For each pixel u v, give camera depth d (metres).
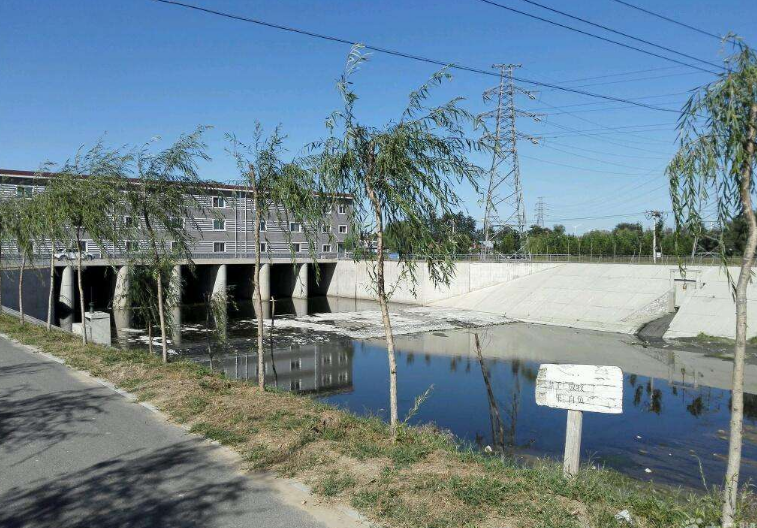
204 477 7.18
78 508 6.35
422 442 8.48
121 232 15.46
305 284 62.59
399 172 8.09
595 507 6.14
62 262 44.62
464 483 6.70
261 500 6.49
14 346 17.36
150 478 7.15
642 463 14.15
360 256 9.03
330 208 9.52
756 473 13.40
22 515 6.20
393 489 6.59
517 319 43.84
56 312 45.09
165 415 9.88
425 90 8.16
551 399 7.25
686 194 5.27
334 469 7.30
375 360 28.41
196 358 27.81
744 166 4.98
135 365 13.95
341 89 8.27
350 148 8.27
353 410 19.02
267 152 11.52
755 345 30.39
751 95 4.84
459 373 25.42
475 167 8.53
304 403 10.70
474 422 17.83
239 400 10.70
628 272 45.25
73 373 13.35
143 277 17.58
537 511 5.99
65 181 15.48
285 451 7.93
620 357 28.95
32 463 7.70
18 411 10.19
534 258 58.53
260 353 12.00
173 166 14.08
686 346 31.42
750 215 5.03
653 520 5.86
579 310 42.41
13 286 35.69
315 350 31.03
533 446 15.41
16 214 20.23
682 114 5.32
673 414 18.67
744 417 18.38
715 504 6.09
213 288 56.16
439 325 40.84
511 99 54.62
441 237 8.54
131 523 5.98
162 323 15.21
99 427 9.23
